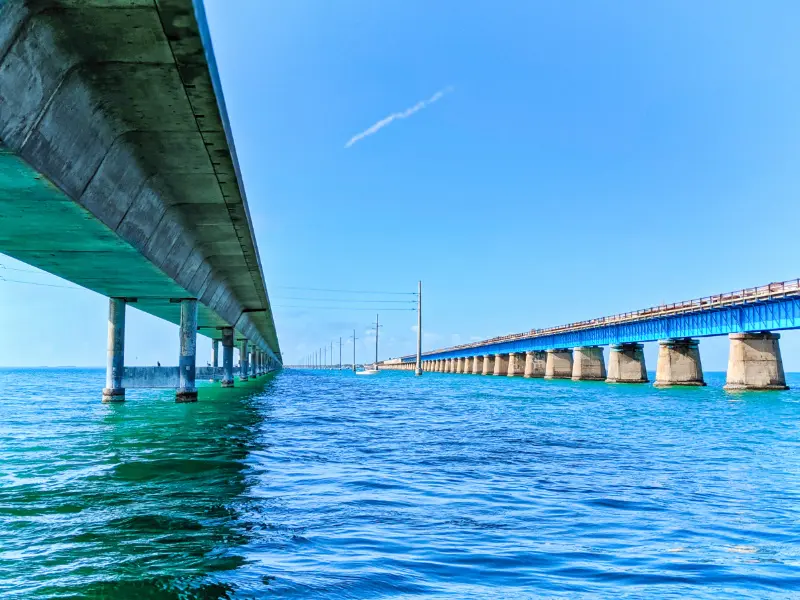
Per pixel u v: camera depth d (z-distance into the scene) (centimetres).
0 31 1048
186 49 1294
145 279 2934
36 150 1302
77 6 1137
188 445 1830
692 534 901
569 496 1166
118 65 1341
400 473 1393
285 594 629
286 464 1493
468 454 1739
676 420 3027
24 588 633
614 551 805
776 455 1803
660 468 1534
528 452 1798
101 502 1040
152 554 753
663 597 641
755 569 738
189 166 1959
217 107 1545
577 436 2266
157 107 1537
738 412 3581
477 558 764
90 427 2353
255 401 4172
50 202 1590
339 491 1166
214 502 1051
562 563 750
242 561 731
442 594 637
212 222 2712
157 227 2341
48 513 960
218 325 6091
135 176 1892
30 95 1202
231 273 4188
